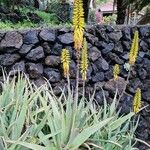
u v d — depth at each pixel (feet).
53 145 6.48
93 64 12.48
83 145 6.66
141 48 13.42
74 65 12.05
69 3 29.91
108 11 52.03
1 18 19.89
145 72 13.44
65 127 6.45
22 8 23.52
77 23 6.03
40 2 28.60
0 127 6.44
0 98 7.50
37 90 7.37
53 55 11.92
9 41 11.48
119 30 13.00
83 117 7.19
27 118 6.56
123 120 7.49
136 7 23.43
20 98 7.38
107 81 12.75
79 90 12.20
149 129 13.25
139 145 12.96
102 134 7.29
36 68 11.71
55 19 25.09
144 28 13.51
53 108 6.79
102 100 12.57
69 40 12.05
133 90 13.15
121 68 12.98
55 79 11.91
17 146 6.07
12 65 11.52
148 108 13.32
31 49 11.69
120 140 7.57
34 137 6.31
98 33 12.61
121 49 12.98
